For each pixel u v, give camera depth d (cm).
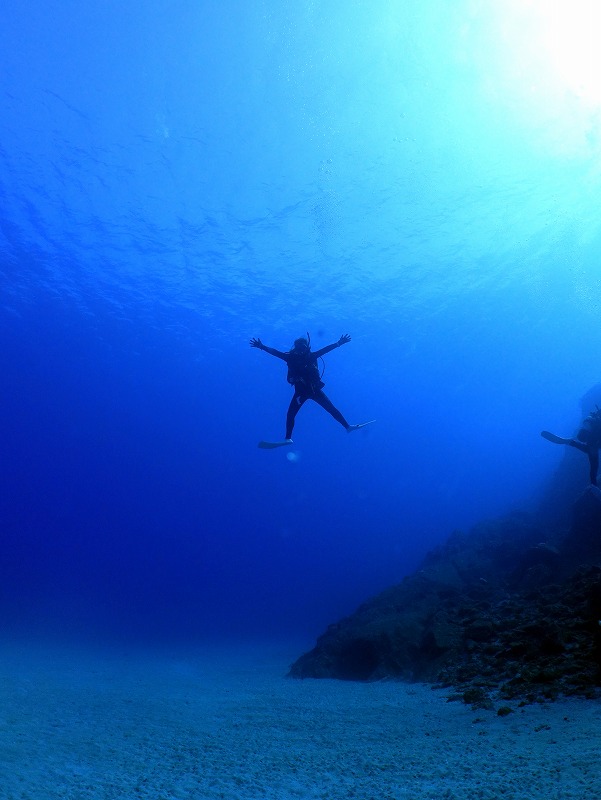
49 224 2905
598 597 879
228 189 2744
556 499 1680
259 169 2658
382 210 2894
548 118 2502
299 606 4600
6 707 959
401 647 1140
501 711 662
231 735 741
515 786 412
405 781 481
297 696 1008
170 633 3161
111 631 3303
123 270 3384
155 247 3131
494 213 2948
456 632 1072
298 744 668
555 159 2678
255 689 1150
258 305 3822
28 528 9219
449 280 3534
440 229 3038
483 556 1505
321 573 6894
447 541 1709
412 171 2692
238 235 3030
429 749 575
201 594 6406
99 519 9250
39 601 5431
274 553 9050
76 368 5253
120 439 7069
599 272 3512
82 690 1181
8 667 1570
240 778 541
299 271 3359
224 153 2583
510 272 3494
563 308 4031
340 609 4081
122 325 4281
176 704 1005
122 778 558
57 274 3428
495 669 892
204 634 3067
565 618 953
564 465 1750
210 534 9325
